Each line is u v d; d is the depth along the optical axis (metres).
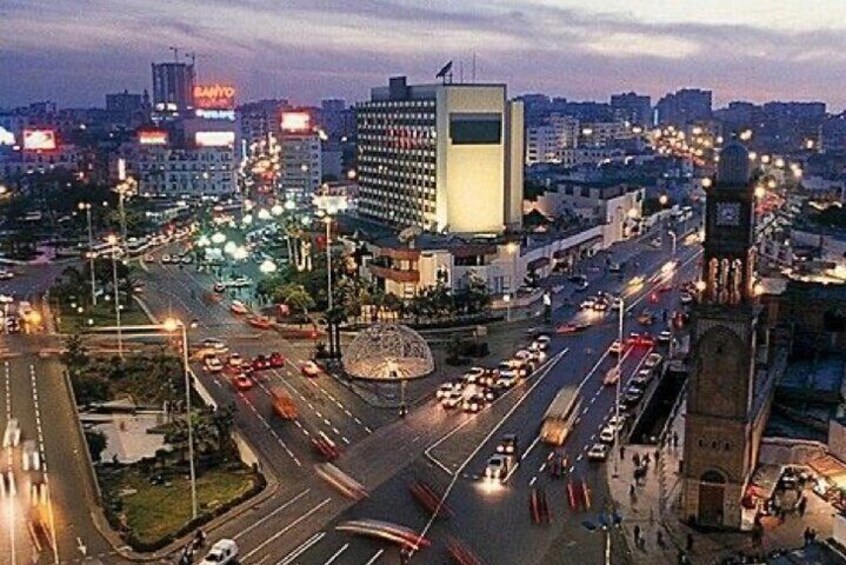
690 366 93.38
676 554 87.88
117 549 90.88
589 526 93.94
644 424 128.50
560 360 158.50
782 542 89.56
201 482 107.25
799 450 103.38
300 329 180.75
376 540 91.75
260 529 94.44
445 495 102.75
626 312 193.38
